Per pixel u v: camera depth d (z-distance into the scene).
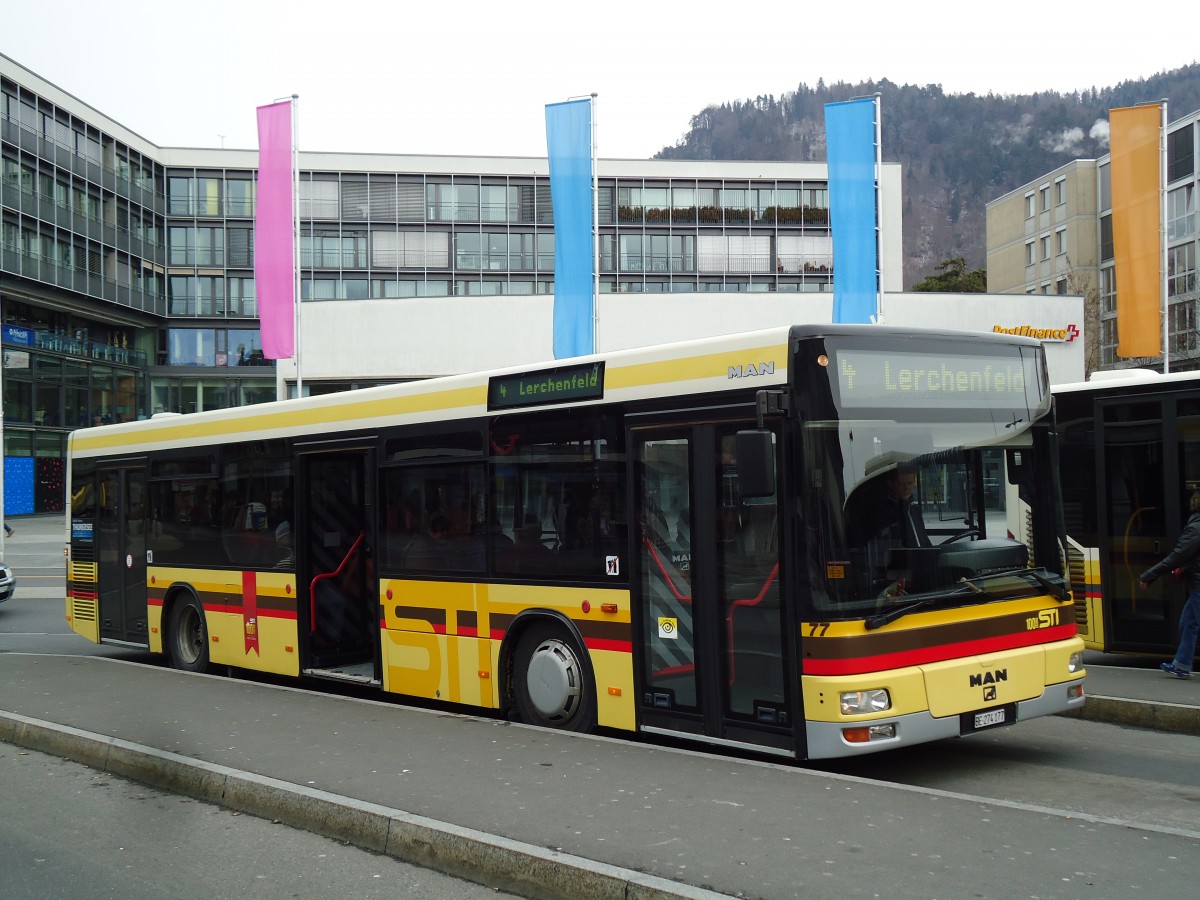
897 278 59.91
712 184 67.00
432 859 5.93
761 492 6.89
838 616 6.90
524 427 9.14
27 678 11.91
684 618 7.84
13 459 59.03
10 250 55.44
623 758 7.54
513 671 9.28
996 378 7.92
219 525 12.49
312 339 43.25
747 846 5.55
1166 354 25.62
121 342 67.00
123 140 64.06
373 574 10.51
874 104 25.39
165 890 5.75
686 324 42.59
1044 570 7.90
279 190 26.81
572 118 25.44
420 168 65.62
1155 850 5.40
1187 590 10.49
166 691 10.92
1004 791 7.20
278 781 7.12
